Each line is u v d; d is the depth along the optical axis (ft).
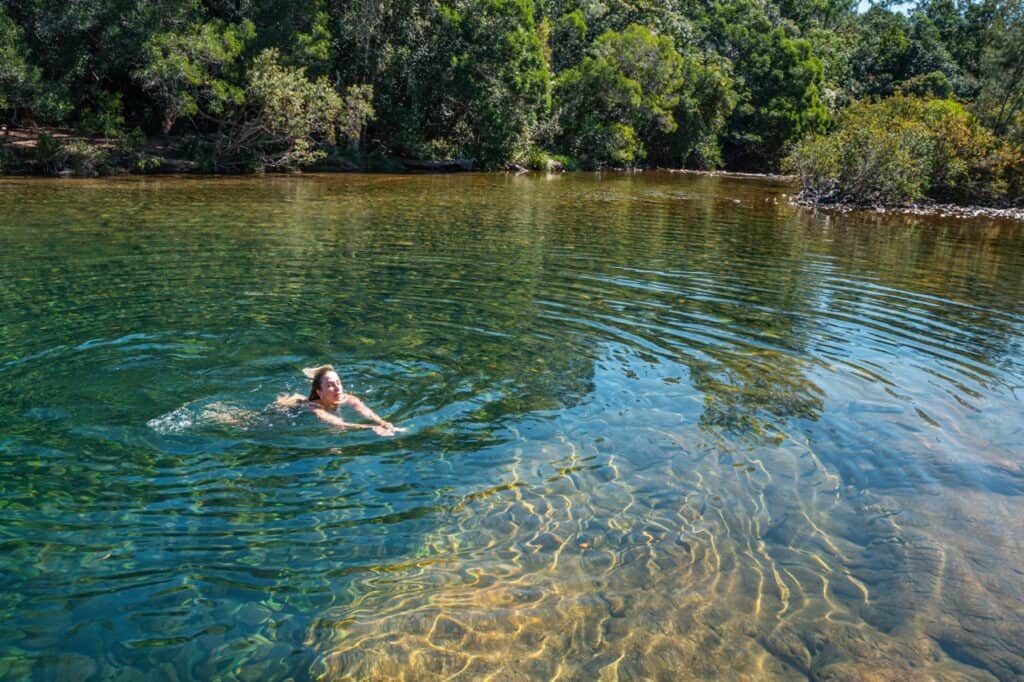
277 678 12.72
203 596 14.61
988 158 109.81
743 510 18.58
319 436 21.33
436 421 22.72
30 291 35.37
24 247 45.80
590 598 15.07
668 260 51.29
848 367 29.45
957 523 18.26
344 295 36.76
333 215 67.15
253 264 43.32
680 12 229.86
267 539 16.49
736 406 25.03
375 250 49.65
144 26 98.32
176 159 106.63
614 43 174.19
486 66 133.80
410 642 13.66
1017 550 17.19
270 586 15.01
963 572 16.30
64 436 20.62
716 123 195.62
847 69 259.60
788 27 251.39
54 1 94.89
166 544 16.15
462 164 138.41
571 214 76.74
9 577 14.88
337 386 22.48
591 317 34.94
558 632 14.07
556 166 154.20
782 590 15.53
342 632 13.87
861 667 13.43
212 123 118.62
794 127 200.75
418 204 79.36
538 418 23.36
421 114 136.87
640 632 14.14
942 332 35.01
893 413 24.90
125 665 12.80
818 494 19.47
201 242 50.06
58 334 28.89
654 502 18.79
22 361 25.84
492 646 13.65
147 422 21.66
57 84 91.35
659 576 15.84
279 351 27.96
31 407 22.29
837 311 38.55
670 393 25.91
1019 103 138.62
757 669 13.32
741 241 62.90
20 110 104.78
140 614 14.05
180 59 97.04
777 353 30.86
